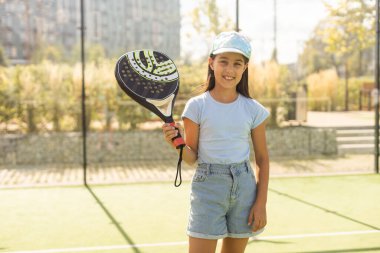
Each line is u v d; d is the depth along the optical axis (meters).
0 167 8.63
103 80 10.67
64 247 3.93
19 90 10.51
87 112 10.57
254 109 2.28
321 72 17.64
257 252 3.74
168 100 2.18
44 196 5.87
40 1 15.61
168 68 2.24
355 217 4.83
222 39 2.18
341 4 16.23
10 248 3.91
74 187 6.42
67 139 9.27
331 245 3.92
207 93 2.27
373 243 3.97
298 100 12.10
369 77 21.36
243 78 2.31
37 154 9.16
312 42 17.98
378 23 7.19
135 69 2.19
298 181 6.82
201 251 2.19
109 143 9.38
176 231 4.36
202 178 2.20
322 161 9.25
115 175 7.74
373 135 11.30
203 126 2.21
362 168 8.29
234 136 2.20
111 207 5.31
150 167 8.56
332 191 6.14
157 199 5.70
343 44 17.06
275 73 11.59
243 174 2.20
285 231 4.32
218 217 2.17
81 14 6.66
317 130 10.27
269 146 10.04
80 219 4.81
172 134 2.11
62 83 10.73
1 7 15.01
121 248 3.89
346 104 17.95
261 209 2.21
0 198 5.76
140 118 10.62
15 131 10.34
